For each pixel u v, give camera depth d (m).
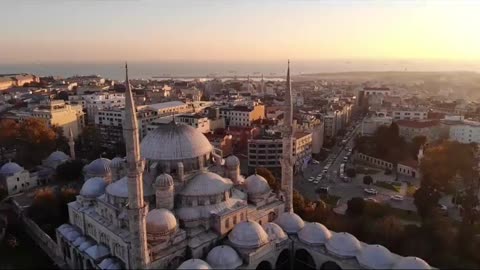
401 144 198.88
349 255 82.06
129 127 70.94
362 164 193.12
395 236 101.62
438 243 100.06
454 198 134.88
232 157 105.12
